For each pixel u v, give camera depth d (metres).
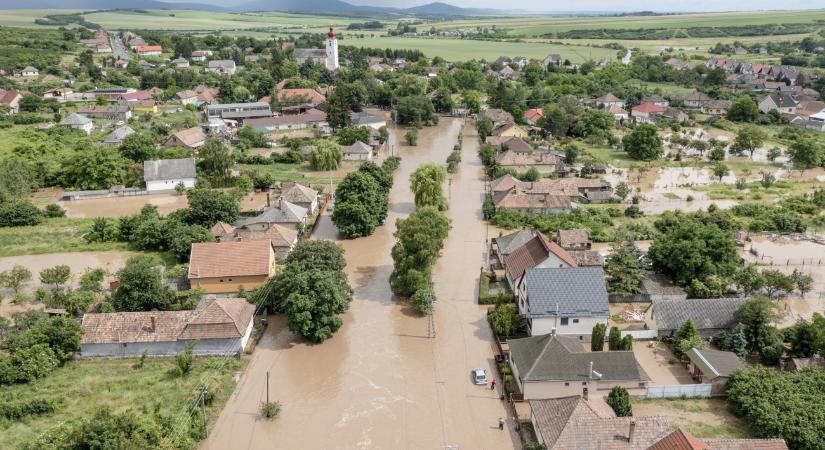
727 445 55.00
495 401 69.50
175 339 76.38
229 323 77.19
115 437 55.50
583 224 120.94
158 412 62.94
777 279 89.69
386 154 191.00
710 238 95.38
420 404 68.94
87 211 136.62
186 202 142.50
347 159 182.12
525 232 105.81
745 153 188.50
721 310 80.62
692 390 68.38
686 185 154.50
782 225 121.38
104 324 77.38
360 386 72.25
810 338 73.12
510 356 73.94
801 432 57.16
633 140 182.25
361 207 117.19
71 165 152.62
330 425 65.31
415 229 92.56
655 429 58.06
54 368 73.19
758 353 77.12
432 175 130.62
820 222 124.75
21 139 182.50
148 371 73.62
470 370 75.50
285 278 83.38
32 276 100.44
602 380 67.94
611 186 148.75
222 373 73.44
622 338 80.19
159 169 150.12
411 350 79.81
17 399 66.19
